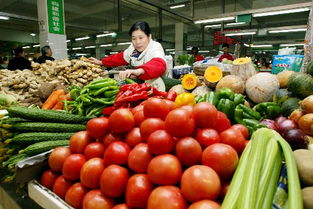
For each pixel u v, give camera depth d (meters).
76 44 23.08
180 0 11.12
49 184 1.05
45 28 6.11
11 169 1.20
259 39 20.69
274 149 0.85
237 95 1.52
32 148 1.14
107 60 2.93
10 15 7.63
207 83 2.09
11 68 5.21
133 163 0.85
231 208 0.67
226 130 0.94
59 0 6.26
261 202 0.71
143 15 14.02
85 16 13.56
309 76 1.64
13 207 1.40
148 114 0.96
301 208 0.67
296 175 0.77
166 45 23.39
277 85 1.84
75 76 2.50
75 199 0.92
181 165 0.82
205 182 0.71
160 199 0.71
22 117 1.28
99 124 1.02
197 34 20.25
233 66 2.16
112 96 1.47
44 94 2.00
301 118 1.30
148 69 2.06
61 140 1.23
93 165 0.90
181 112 0.84
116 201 0.88
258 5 10.70
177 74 3.22
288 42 16.47
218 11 11.91
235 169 0.81
